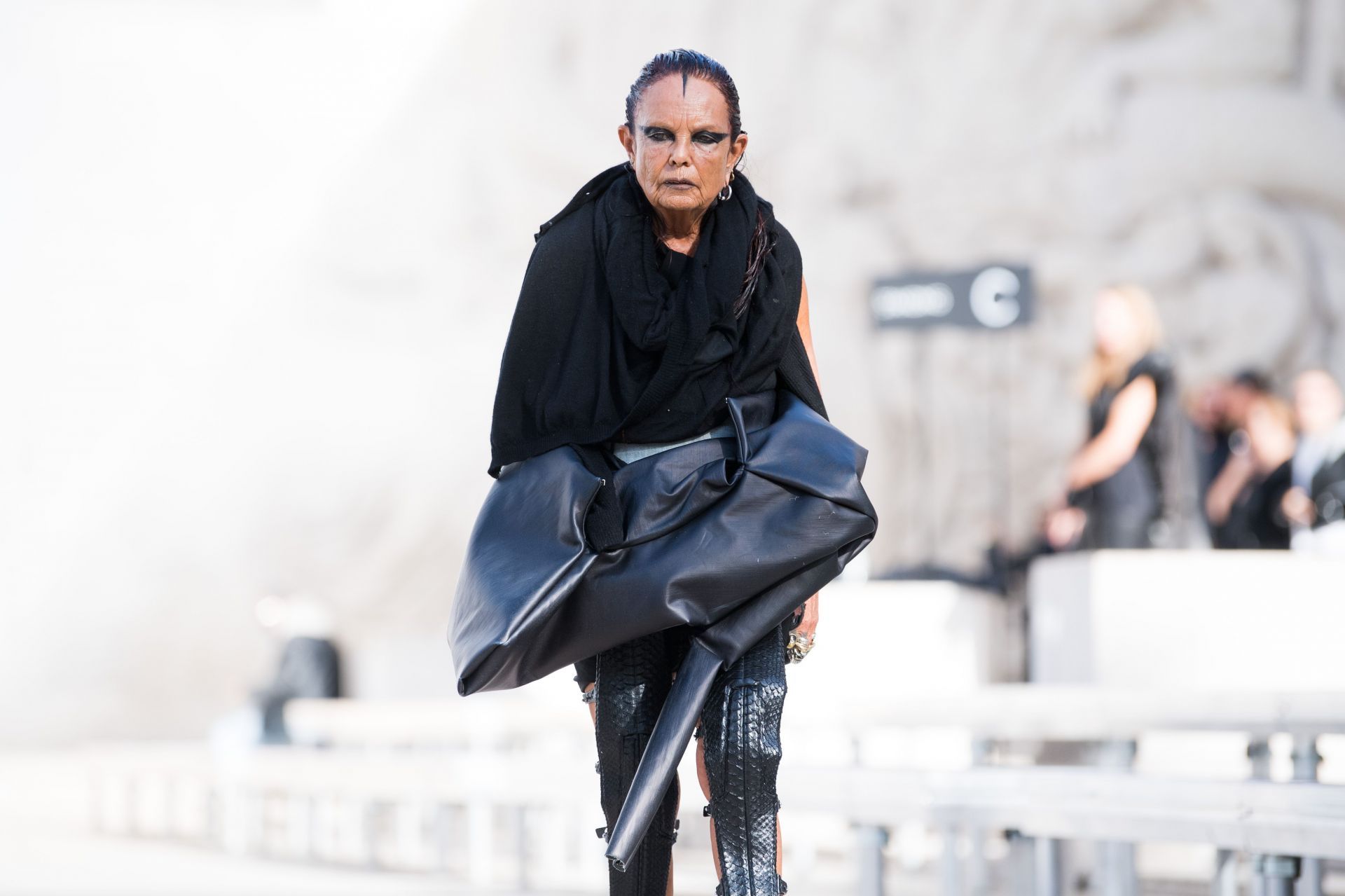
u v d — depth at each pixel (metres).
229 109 69.88
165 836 34.75
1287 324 56.72
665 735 8.38
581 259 8.80
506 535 8.54
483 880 24.33
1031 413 57.94
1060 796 13.32
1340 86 59.22
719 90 8.56
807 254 60.28
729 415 8.86
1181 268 57.72
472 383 63.09
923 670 23.39
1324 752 20.53
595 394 8.72
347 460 63.72
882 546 57.81
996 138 60.06
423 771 25.17
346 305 66.00
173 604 64.50
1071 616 20.70
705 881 21.48
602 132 64.56
